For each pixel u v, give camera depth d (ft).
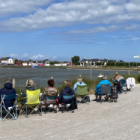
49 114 23.67
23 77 116.37
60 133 16.33
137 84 60.29
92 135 15.78
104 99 32.60
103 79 31.55
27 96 22.15
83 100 31.04
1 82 56.03
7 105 21.12
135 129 17.33
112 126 18.28
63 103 24.63
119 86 41.37
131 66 456.86
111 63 497.46
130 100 32.89
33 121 20.42
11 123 19.69
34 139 14.94
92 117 21.80
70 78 53.11
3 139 14.99
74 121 20.20
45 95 23.90
